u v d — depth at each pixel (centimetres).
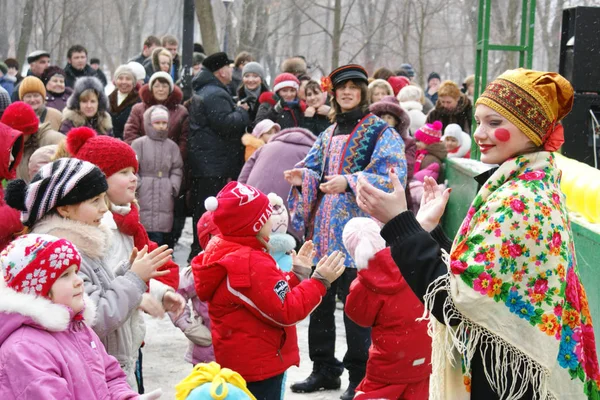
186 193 993
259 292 438
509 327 284
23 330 313
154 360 661
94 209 382
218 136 952
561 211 295
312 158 623
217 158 952
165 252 398
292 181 614
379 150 592
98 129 898
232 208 445
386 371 480
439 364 303
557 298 286
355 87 602
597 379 302
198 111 948
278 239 536
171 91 970
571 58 740
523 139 300
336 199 594
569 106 306
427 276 293
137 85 1110
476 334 288
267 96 987
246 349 448
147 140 926
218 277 448
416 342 475
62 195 375
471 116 991
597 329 436
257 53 2378
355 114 606
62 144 482
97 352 338
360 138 599
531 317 284
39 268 316
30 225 384
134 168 446
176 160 936
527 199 289
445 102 1009
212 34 1947
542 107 298
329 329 607
